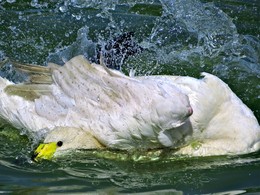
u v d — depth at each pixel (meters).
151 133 10.87
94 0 16.83
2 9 16.52
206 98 11.05
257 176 10.95
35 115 11.52
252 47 15.09
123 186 10.72
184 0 16.55
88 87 11.12
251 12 16.36
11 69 13.16
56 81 11.30
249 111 11.62
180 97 10.47
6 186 10.57
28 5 16.72
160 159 11.41
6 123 12.15
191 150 11.41
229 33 15.49
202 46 15.00
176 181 10.88
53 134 11.20
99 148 11.40
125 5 16.72
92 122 11.12
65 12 16.39
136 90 10.80
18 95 11.72
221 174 11.03
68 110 11.29
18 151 11.61
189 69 14.21
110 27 15.71
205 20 15.93
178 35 15.41
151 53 14.52
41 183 10.70
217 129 11.32
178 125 10.57
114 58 14.14
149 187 10.72
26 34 15.48
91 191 10.56
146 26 15.77
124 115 10.85
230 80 13.92
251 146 11.48
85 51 14.63
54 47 15.03
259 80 13.89
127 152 11.41
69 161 11.27
